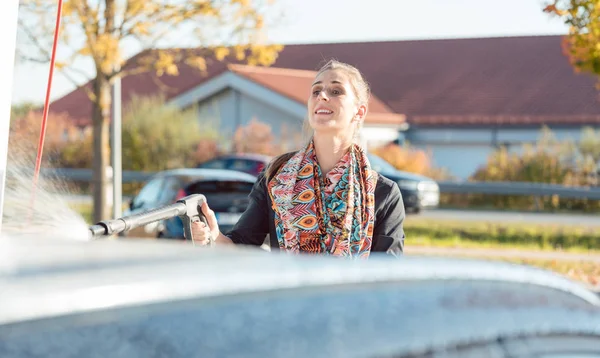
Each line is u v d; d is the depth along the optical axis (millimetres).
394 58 43781
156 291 1307
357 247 3963
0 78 2758
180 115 35344
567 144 32312
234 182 14039
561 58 41094
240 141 34750
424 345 1364
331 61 4156
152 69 15562
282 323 1303
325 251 3967
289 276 1451
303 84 39469
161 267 1411
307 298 1395
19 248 1546
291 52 45500
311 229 3965
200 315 1277
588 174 31812
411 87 41656
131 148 34969
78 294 1248
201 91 38469
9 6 2781
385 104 40781
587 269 15219
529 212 29891
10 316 1192
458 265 1691
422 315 1439
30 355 1150
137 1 15031
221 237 3738
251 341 1248
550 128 37531
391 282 1531
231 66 38156
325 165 4023
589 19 15180
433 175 34031
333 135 3996
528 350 1494
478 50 42781
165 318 1256
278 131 37906
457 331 1424
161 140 34812
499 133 38281
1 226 2193
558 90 39438
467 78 41500
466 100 40281
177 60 16109
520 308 1599
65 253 1521
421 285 1551
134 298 1279
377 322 1369
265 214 4094
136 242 1734
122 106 38219
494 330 1481
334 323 1340
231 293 1355
